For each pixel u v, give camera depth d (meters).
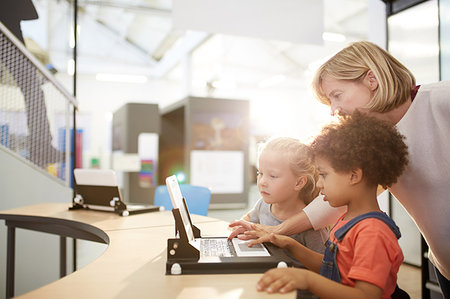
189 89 9.80
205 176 7.41
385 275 0.87
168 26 10.48
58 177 3.61
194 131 7.36
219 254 1.17
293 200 1.51
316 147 1.04
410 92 1.14
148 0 9.48
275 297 0.87
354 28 10.51
